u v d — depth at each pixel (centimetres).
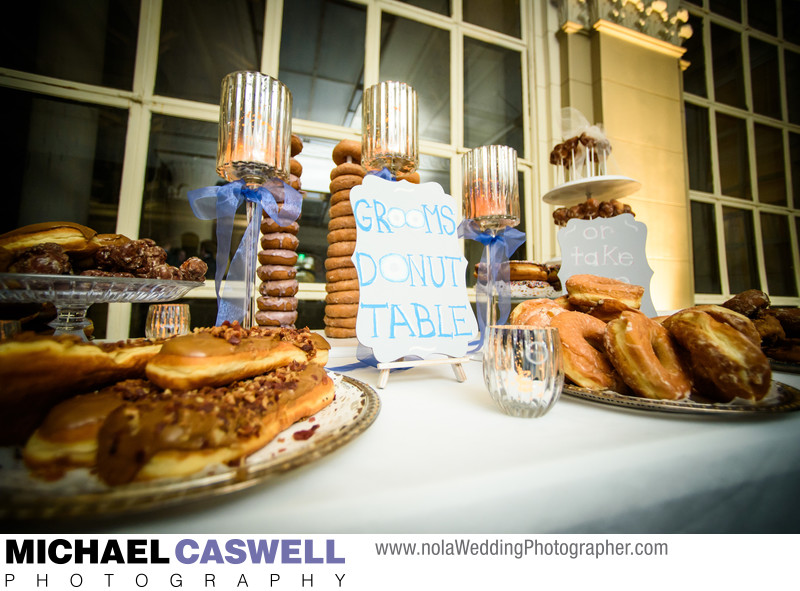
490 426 43
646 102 273
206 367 35
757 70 345
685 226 279
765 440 40
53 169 175
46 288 54
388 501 27
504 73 269
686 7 312
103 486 25
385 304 65
